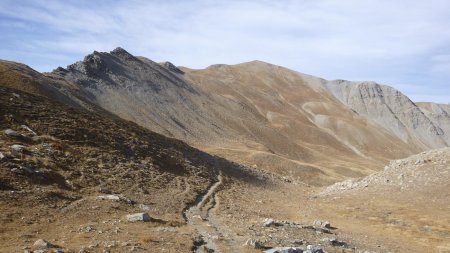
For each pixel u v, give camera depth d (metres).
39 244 22.48
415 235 47.47
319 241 34.69
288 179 107.25
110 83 174.88
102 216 33.25
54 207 33.34
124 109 159.38
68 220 30.73
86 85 161.00
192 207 46.03
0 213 29.14
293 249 25.66
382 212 57.62
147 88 192.38
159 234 28.09
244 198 63.03
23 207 31.59
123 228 29.22
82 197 38.22
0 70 91.00
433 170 69.81
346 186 80.81
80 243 23.95
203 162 83.75
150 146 70.12
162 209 40.69
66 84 138.62
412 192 64.94
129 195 43.53
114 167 52.22
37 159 42.84
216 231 32.62
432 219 53.28
